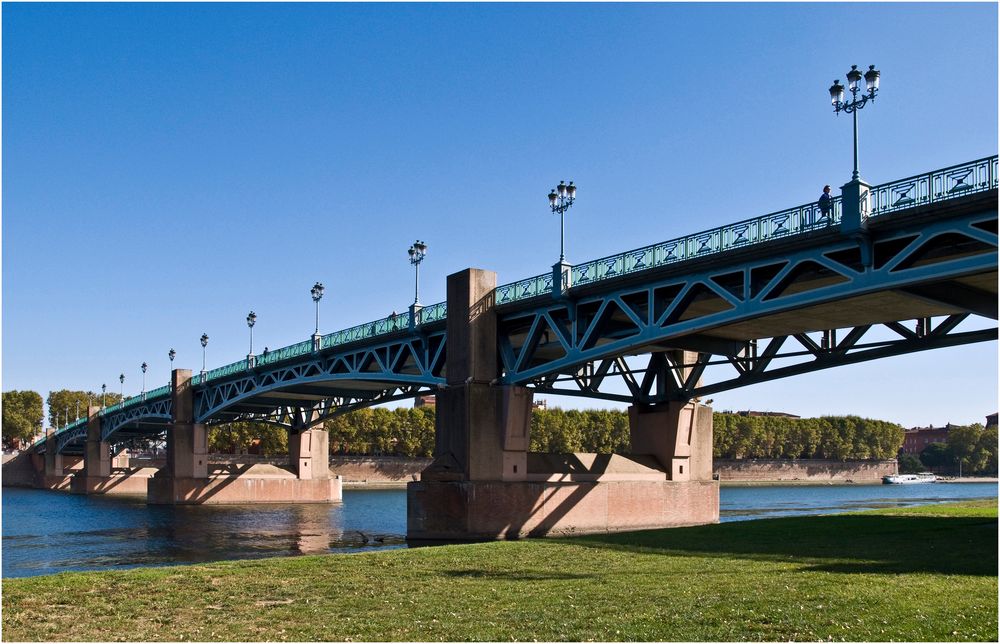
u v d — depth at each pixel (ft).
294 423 352.90
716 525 142.51
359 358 233.76
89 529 226.58
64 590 77.00
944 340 133.69
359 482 559.38
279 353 273.95
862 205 110.32
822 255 116.88
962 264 100.58
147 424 440.45
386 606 68.13
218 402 332.39
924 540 100.94
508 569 88.94
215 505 332.39
